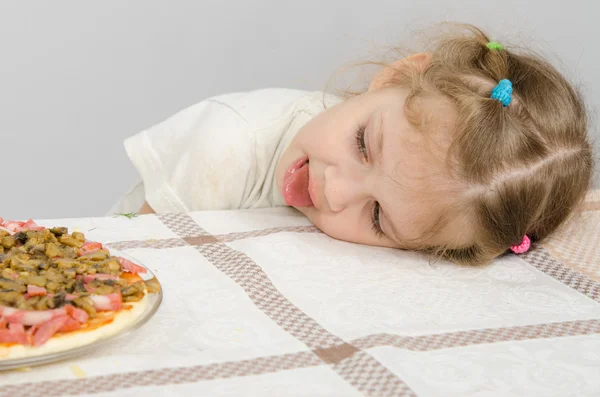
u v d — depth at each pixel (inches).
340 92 46.3
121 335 24.9
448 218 31.8
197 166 37.5
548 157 32.8
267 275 29.5
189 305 27.5
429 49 40.3
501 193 31.9
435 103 32.2
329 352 26.0
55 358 24.1
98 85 61.6
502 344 27.1
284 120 38.3
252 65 63.8
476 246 32.2
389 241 32.8
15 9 59.1
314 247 32.0
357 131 32.9
